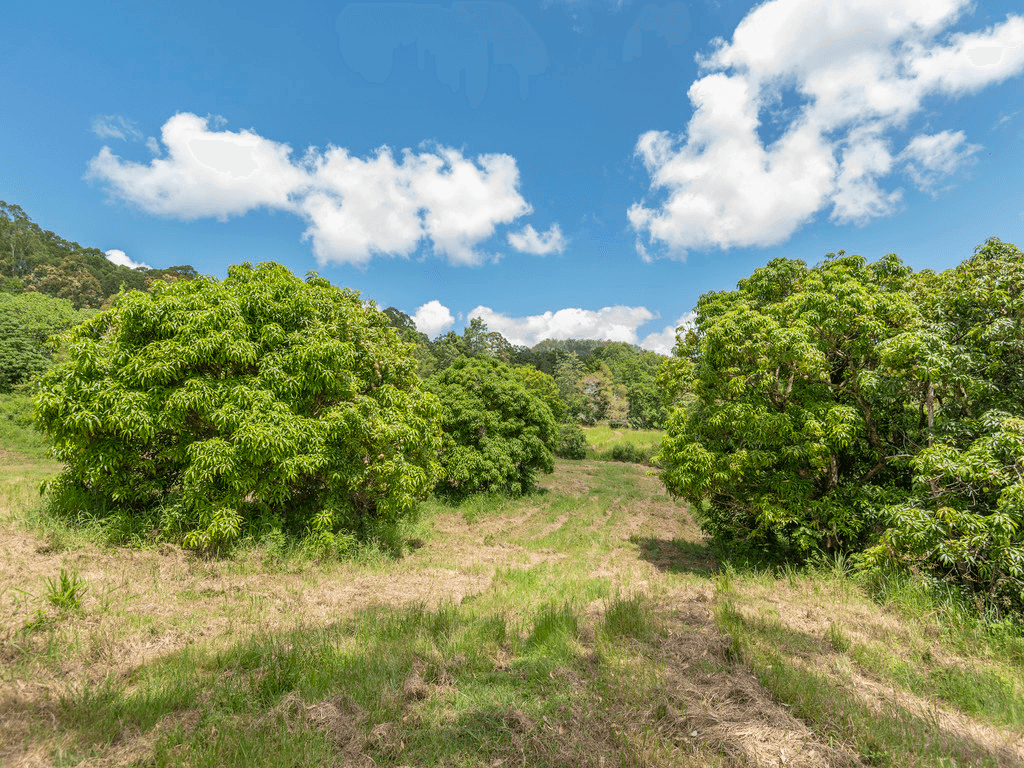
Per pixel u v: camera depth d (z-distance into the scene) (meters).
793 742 3.44
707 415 10.72
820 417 8.95
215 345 8.06
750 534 11.00
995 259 8.70
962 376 7.49
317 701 3.89
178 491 8.77
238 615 5.90
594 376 69.75
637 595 7.02
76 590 5.49
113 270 90.25
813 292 9.30
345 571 8.50
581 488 25.95
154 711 3.56
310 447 8.65
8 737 3.09
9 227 84.31
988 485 6.54
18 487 10.88
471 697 4.09
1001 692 4.32
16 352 29.81
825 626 6.00
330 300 10.78
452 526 14.82
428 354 66.81
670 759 3.21
